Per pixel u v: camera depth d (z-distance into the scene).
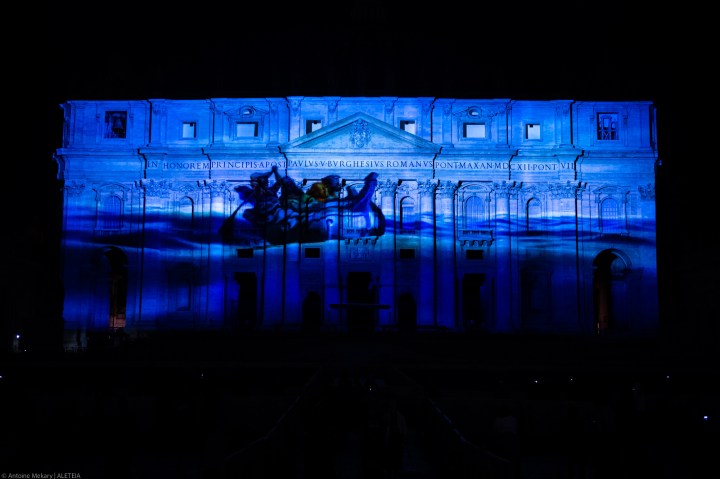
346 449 26.16
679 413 28.56
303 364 46.69
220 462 15.55
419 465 23.33
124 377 45.47
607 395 33.97
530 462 25.98
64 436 26.44
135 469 23.91
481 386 43.69
